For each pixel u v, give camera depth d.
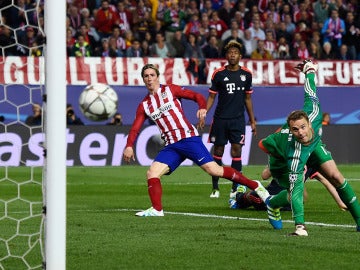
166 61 49.94
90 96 41.66
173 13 56.00
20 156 44.59
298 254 16.58
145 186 36.06
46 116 13.30
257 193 23.42
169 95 23.97
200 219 23.34
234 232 20.09
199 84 50.41
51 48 13.30
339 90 52.25
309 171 24.36
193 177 40.81
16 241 18.34
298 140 18.58
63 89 13.31
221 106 32.06
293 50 57.50
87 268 15.16
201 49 55.25
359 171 44.69
